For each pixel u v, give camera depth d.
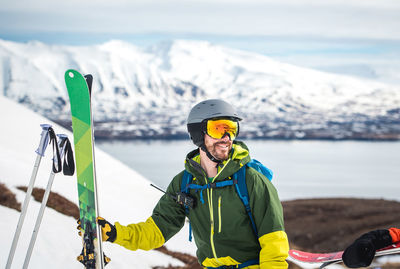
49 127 3.48
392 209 57.50
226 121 3.12
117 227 3.25
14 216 10.51
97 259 3.11
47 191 3.56
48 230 10.29
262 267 3.01
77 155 3.20
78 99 3.10
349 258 3.07
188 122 3.25
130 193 28.30
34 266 7.82
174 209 3.50
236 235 3.16
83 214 3.21
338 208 59.16
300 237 46.91
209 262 3.36
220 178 3.14
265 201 3.07
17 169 18.62
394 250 3.08
